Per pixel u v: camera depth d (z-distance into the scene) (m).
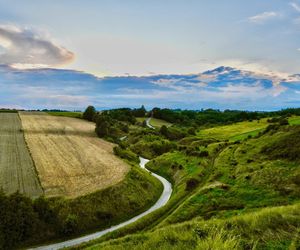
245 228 18.06
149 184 84.50
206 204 58.38
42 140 117.81
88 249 23.14
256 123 188.62
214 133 171.75
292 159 75.44
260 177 66.75
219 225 19.00
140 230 55.56
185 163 104.88
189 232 18.44
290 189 56.66
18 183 67.12
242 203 55.31
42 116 187.00
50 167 81.81
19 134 124.94
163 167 111.06
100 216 60.78
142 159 133.38
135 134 175.12
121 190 71.50
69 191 65.69
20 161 84.19
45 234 52.91
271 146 88.88
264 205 52.22
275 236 16.16
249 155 90.31
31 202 55.25
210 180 76.94
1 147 99.44
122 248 19.72
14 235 49.94
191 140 154.88
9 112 194.50
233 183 69.44
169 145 146.75
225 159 94.38
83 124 171.50
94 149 113.75
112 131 177.38
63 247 48.88
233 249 12.88
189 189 76.88
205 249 12.71
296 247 14.44
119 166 90.62
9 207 51.91
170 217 56.09
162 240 18.22
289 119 150.62
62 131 143.62
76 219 56.28
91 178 76.50
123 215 64.44
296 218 18.38
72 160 92.38
